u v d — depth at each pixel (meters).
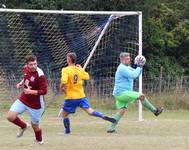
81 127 28.34
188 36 55.88
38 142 21.56
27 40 41.88
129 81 26.08
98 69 44.75
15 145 21.31
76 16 40.00
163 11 56.16
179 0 58.34
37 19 42.53
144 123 30.33
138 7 51.53
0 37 41.09
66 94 25.14
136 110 39.69
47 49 41.28
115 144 21.66
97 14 35.00
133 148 20.64
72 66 25.14
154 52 55.03
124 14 32.84
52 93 39.16
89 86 41.06
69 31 40.47
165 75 54.59
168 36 55.50
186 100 41.50
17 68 40.19
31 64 20.69
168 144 21.86
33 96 21.02
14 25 41.66
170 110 40.53
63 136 24.47
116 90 26.11
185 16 57.38
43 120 31.78
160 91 43.09
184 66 56.31
